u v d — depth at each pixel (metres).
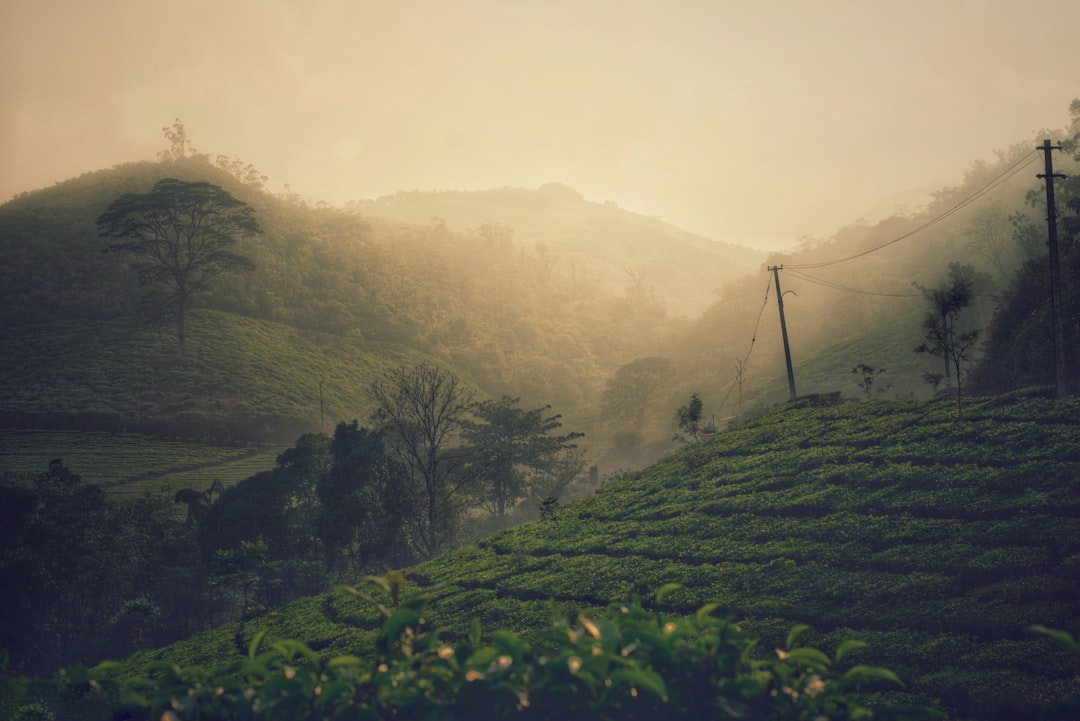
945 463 38.97
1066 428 38.44
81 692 6.50
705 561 36.25
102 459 107.62
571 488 89.88
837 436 47.78
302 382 150.25
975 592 26.58
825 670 5.63
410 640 5.86
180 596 58.28
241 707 5.47
